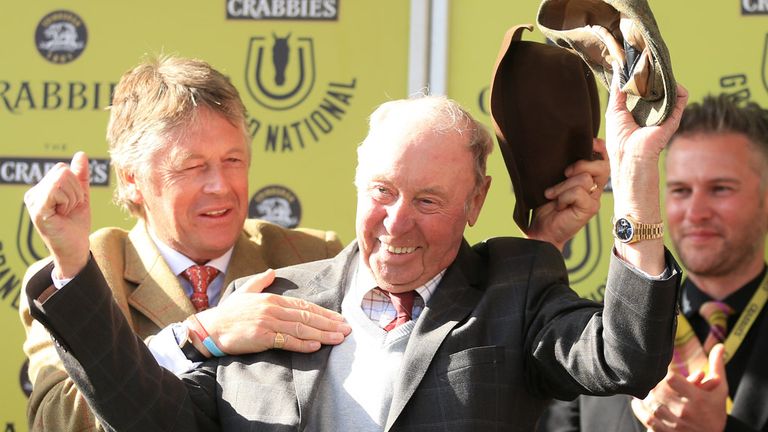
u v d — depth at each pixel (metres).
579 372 4.14
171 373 4.49
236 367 4.62
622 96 4.10
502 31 6.33
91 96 6.49
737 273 6.30
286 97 6.43
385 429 4.30
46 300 4.04
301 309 4.66
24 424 6.39
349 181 6.40
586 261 6.38
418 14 6.35
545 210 5.08
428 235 4.46
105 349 4.13
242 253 5.71
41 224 3.98
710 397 5.53
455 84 6.32
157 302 5.43
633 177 3.96
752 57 6.28
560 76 4.96
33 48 6.51
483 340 4.43
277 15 6.45
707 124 6.31
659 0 6.35
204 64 5.59
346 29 6.40
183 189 5.38
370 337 4.56
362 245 4.56
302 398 4.40
